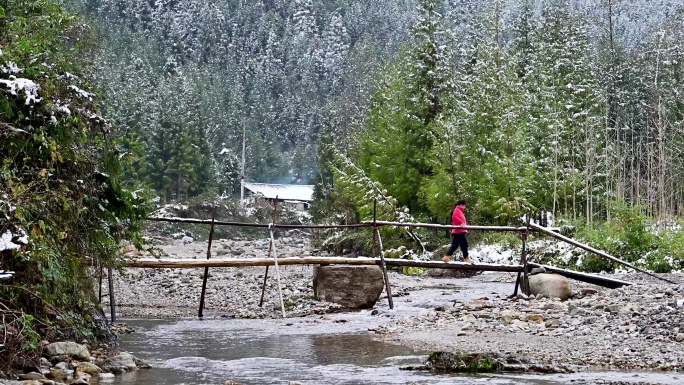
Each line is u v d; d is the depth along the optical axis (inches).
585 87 1953.7
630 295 579.5
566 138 1712.6
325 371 332.8
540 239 1202.6
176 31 7199.8
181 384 299.0
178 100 4347.9
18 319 302.8
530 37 2504.9
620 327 436.5
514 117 1499.8
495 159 1373.0
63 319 352.2
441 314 542.3
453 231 816.9
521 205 1339.8
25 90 331.3
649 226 1024.9
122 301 700.7
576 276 676.1
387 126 1748.3
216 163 3917.3
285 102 6225.4
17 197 313.3
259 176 5049.2
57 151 354.9
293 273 962.1
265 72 6825.8
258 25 7819.9
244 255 1592.0
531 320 494.0
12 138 334.3
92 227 393.4
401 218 1376.7
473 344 411.8
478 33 2694.4
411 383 299.9
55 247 346.6
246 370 336.2
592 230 1085.8
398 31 7765.8
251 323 534.9
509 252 1150.3
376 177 1672.0
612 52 2662.4
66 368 315.3
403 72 1841.8
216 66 6786.4
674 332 408.8
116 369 327.9
